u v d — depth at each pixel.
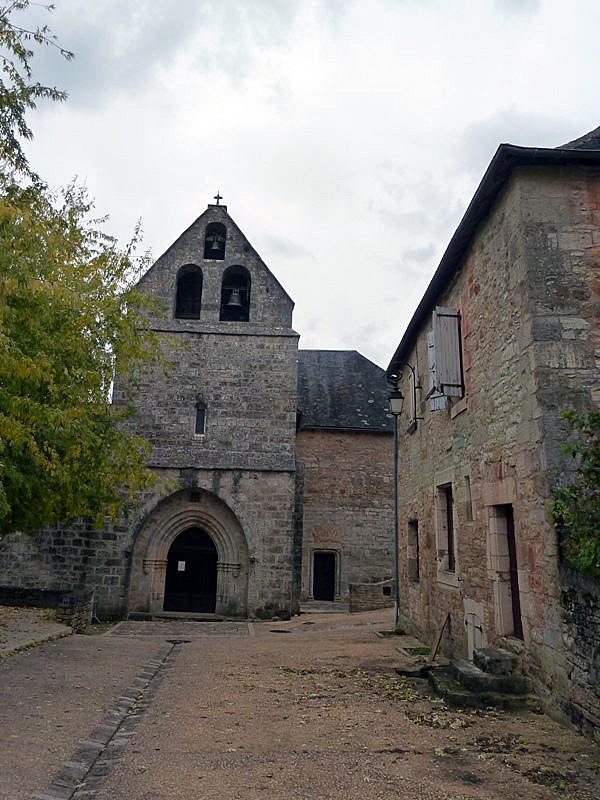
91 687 7.39
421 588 11.66
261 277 19.61
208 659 9.84
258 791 4.07
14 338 8.28
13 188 7.45
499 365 7.78
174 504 17.81
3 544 16.94
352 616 16.98
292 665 9.11
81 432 9.73
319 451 22.66
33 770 4.44
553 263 7.04
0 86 6.80
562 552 5.95
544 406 6.59
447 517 10.53
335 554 22.09
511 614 7.53
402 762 4.65
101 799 3.97
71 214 11.67
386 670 8.60
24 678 7.60
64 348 9.67
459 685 6.81
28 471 9.95
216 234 20.19
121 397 18.05
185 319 19.16
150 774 4.42
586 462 5.96
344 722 5.81
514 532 7.30
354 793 4.04
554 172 7.32
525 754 4.85
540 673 6.33
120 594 16.84
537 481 6.57
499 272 7.86
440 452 10.45
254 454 18.00
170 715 6.16
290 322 19.25
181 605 17.73
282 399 18.52
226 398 18.39
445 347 9.34
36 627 12.09
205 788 4.13
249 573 17.19
